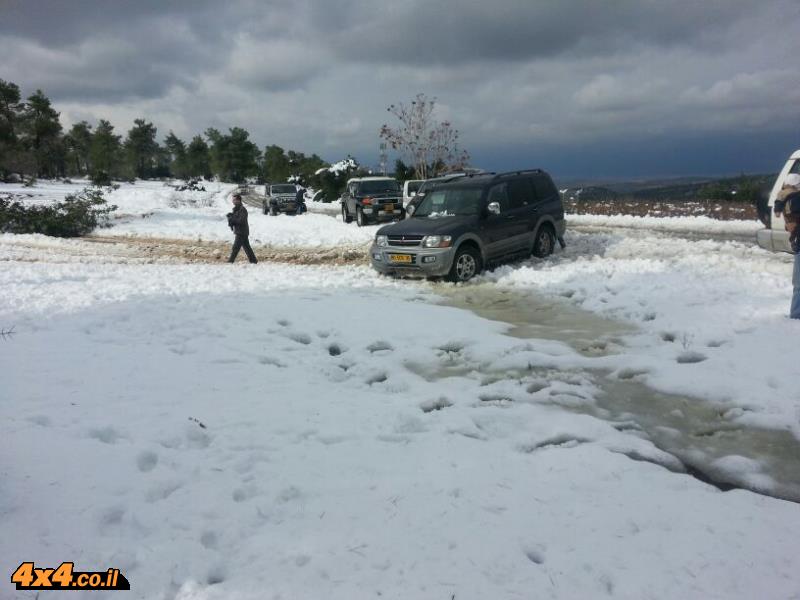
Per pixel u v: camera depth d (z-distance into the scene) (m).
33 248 18.30
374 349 7.10
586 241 15.16
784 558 2.94
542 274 10.92
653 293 8.99
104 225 25.42
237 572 2.83
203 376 5.84
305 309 8.70
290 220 27.66
